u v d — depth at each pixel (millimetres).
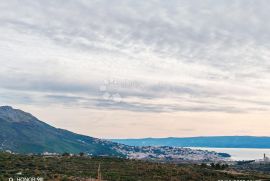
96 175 117312
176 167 143000
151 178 117375
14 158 143125
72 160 154375
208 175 132375
